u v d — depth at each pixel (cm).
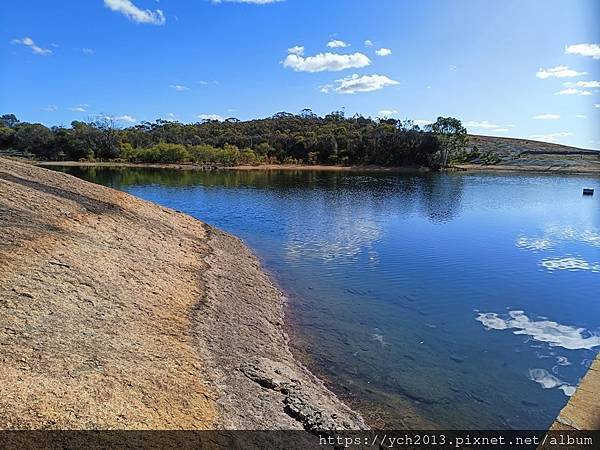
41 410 509
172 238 1628
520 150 11144
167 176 5697
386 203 3391
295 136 9500
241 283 1345
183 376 704
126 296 943
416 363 916
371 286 1416
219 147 9019
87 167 6988
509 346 1000
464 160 9094
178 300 1045
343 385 824
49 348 648
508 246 1991
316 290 1373
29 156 8144
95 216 1462
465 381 846
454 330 1088
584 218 2775
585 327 1115
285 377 794
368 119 12075
